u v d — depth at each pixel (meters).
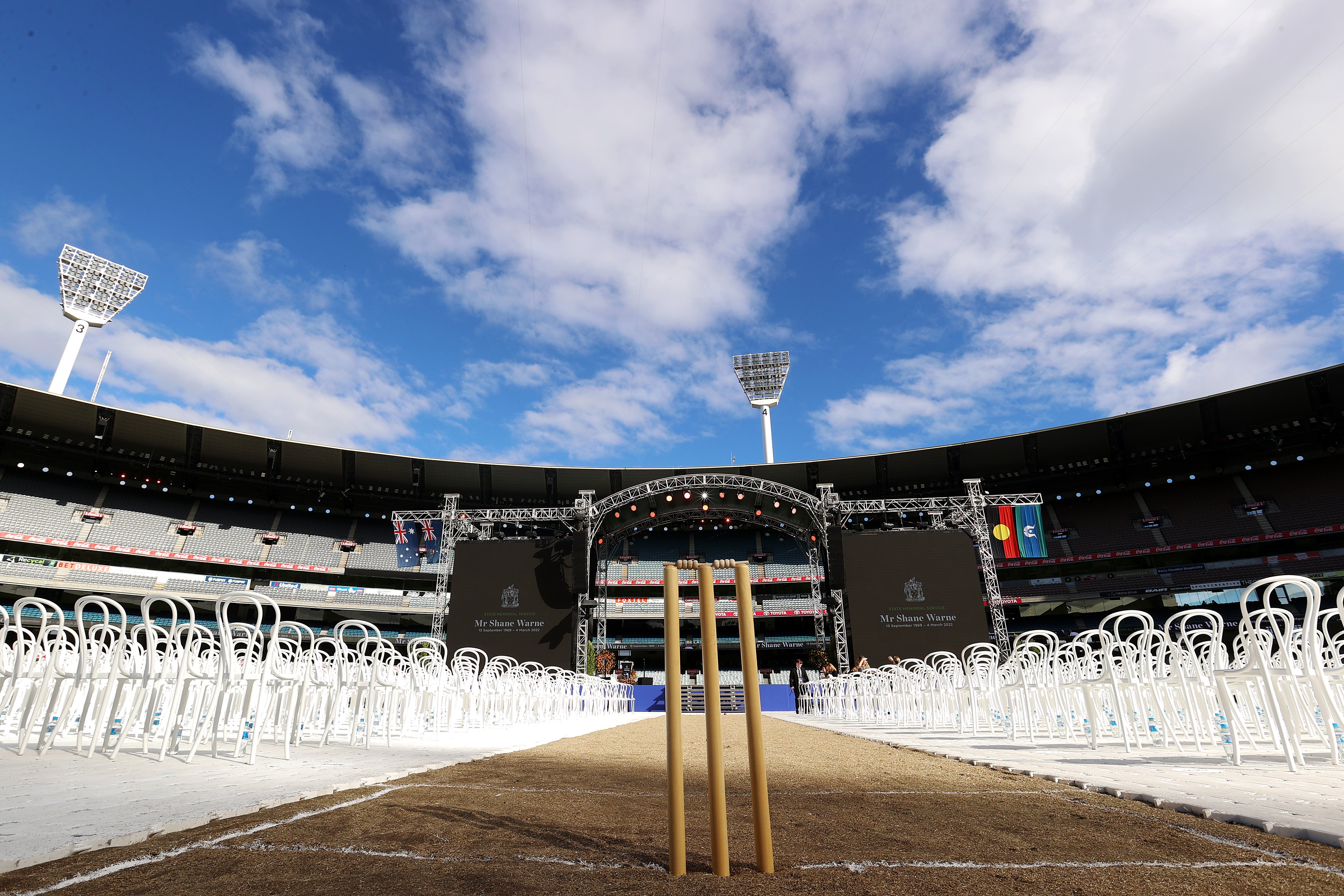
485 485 31.23
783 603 31.11
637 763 4.18
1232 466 28.95
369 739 4.61
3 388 25.34
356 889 1.44
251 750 3.51
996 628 19.72
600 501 22.66
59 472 29.08
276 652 3.61
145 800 2.31
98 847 1.71
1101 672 5.79
